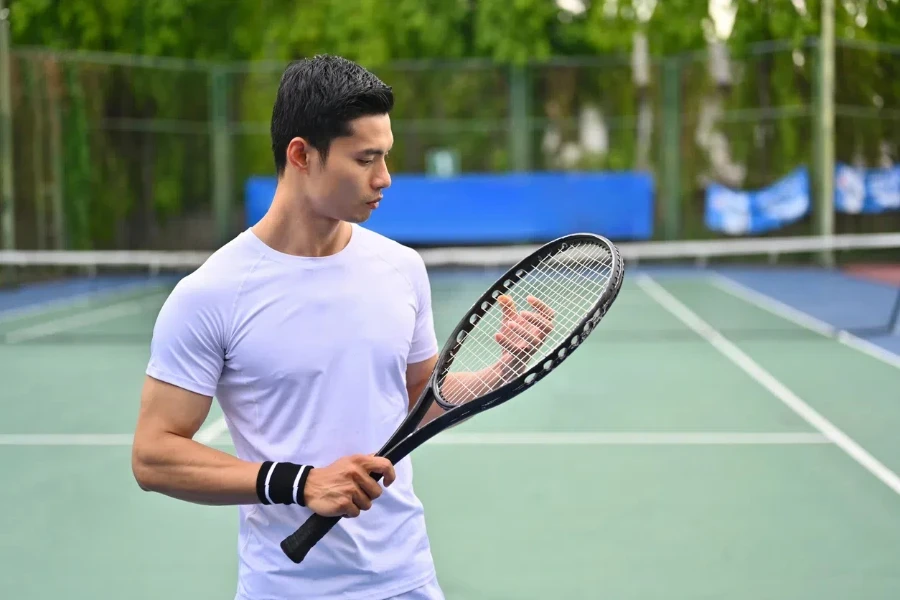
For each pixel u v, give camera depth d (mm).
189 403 2266
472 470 6664
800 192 21719
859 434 7469
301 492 2141
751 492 6117
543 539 5371
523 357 2535
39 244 21078
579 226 22656
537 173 23281
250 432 2355
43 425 8070
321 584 2369
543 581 4809
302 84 2195
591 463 6789
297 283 2307
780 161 21844
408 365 2650
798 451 7012
